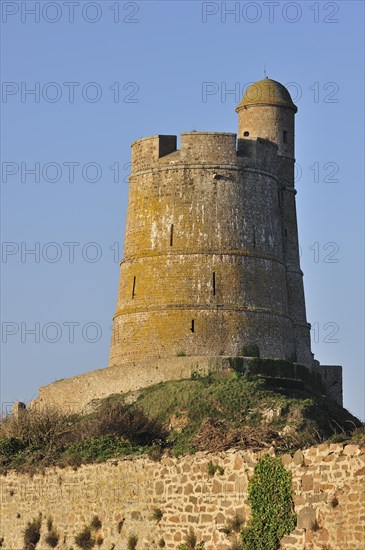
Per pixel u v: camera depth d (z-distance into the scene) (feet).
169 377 272.10
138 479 147.54
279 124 311.47
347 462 118.73
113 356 291.79
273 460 127.03
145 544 143.84
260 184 294.05
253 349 282.36
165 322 282.97
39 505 166.81
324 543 119.55
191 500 137.80
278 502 125.39
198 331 281.13
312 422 232.12
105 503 153.38
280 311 290.97
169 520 140.87
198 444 147.64
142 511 146.00
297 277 310.04
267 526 126.00
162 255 287.28
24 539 166.09
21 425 201.57
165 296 285.02
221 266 285.02
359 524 116.26
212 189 288.51
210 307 282.36
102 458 158.40
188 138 291.17
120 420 195.42
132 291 290.56
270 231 294.25
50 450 178.91
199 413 241.96
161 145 294.46
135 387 274.77
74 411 276.62
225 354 280.10
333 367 309.83
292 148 314.14
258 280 287.89
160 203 290.76
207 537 134.21
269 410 236.84
